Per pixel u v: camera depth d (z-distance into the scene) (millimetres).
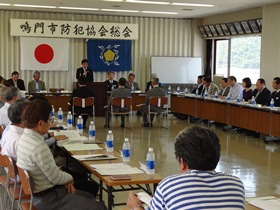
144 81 13242
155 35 13211
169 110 12070
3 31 11781
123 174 3111
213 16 12820
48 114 3025
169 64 13102
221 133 9258
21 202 3289
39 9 11594
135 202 2293
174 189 1769
